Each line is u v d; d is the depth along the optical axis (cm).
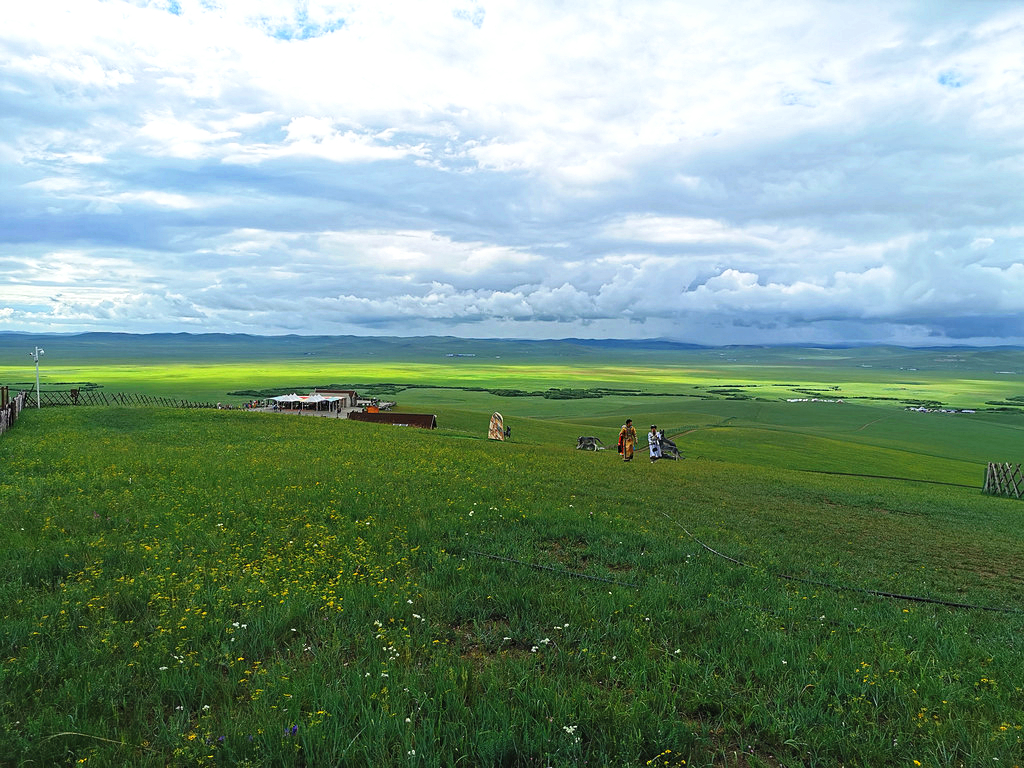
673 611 1059
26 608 959
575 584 1198
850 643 959
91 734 638
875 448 9938
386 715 668
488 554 1399
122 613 970
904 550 1836
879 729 711
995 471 4338
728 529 1948
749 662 880
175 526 1506
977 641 1050
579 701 722
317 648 858
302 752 626
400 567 1263
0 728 630
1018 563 1753
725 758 660
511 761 633
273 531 1509
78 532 1447
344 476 2406
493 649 902
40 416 4641
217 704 725
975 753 662
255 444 3484
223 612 955
